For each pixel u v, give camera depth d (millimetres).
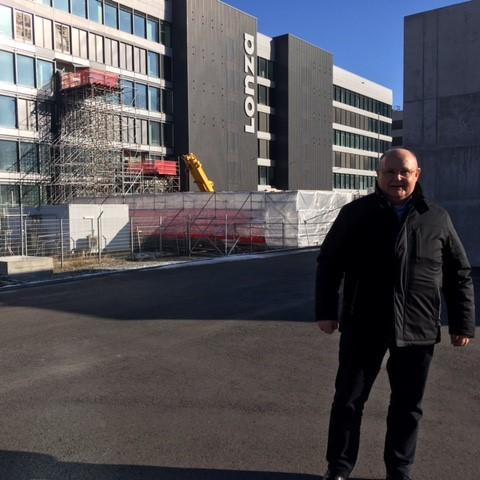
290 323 7984
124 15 41344
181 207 30969
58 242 23688
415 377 3148
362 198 3229
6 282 13719
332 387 5109
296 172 56031
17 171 35625
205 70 45375
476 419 4281
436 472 3430
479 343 6539
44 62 36844
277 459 3639
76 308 9695
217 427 4180
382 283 3061
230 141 47969
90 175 38219
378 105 76062
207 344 6812
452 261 3199
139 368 5812
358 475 3414
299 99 56438
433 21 13148
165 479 3385
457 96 12875
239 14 48812
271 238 28172
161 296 10898
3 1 34250
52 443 3936
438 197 13180
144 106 42625
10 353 6539
